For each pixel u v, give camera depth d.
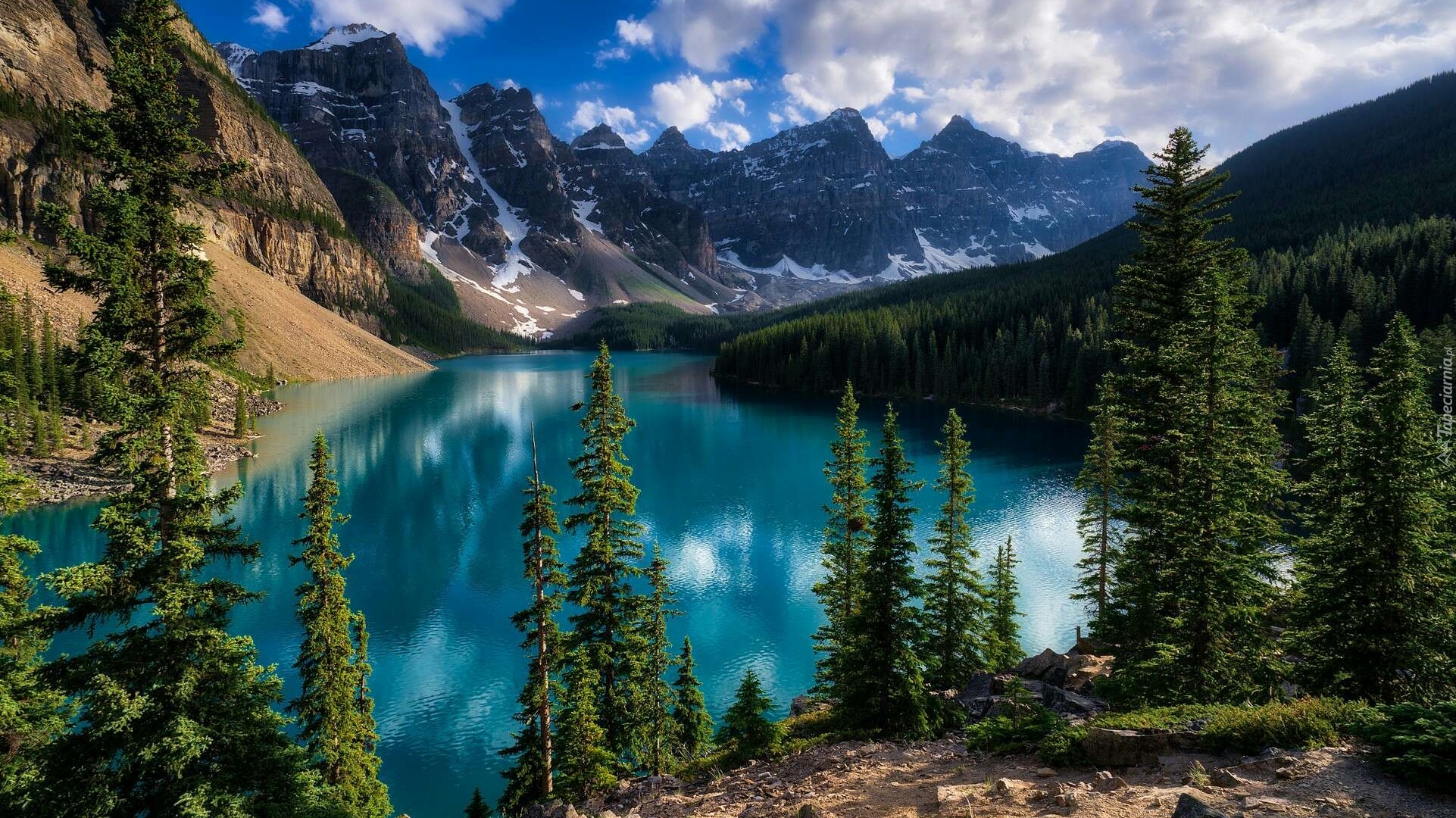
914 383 159.50
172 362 15.37
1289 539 19.58
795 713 32.00
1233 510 18.28
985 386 144.88
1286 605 20.62
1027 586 50.62
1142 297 25.56
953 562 30.34
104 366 13.73
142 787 14.42
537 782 23.78
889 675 22.17
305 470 86.25
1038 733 14.17
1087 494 74.31
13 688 18.36
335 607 22.47
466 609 49.59
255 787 15.38
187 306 15.19
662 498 77.38
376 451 101.62
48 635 13.98
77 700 14.03
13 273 111.75
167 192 15.09
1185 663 18.02
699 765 22.27
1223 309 19.80
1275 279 114.62
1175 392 22.45
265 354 169.25
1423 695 15.41
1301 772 9.30
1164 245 25.00
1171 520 18.91
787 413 140.88
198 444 15.20
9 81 154.62
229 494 15.17
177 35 15.08
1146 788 10.06
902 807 11.48
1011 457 93.81
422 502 76.19
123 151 14.11
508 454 100.75
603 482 25.97
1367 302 93.44
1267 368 30.53
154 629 14.81
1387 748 9.22
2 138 135.12
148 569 14.08
